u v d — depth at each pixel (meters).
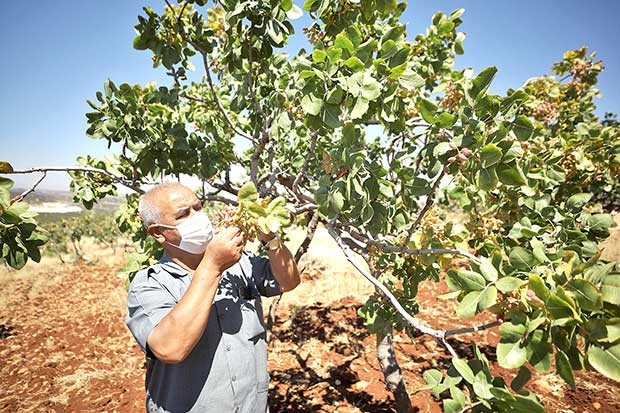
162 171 2.47
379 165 1.50
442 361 5.05
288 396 4.36
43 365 5.64
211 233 1.60
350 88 1.31
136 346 6.36
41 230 1.82
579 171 2.81
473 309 1.17
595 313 1.02
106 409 4.35
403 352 5.37
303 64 1.45
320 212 1.53
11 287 10.73
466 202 2.05
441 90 2.31
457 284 1.28
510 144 1.29
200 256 1.65
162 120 2.51
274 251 1.79
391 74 1.38
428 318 6.60
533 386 4.29
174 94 2.66
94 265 13.86
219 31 3.12
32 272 12.73
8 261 1.75
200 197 2.71
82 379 5.15
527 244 2.06
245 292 1.87
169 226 1.54
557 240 2.09
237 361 1.59
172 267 1.62
